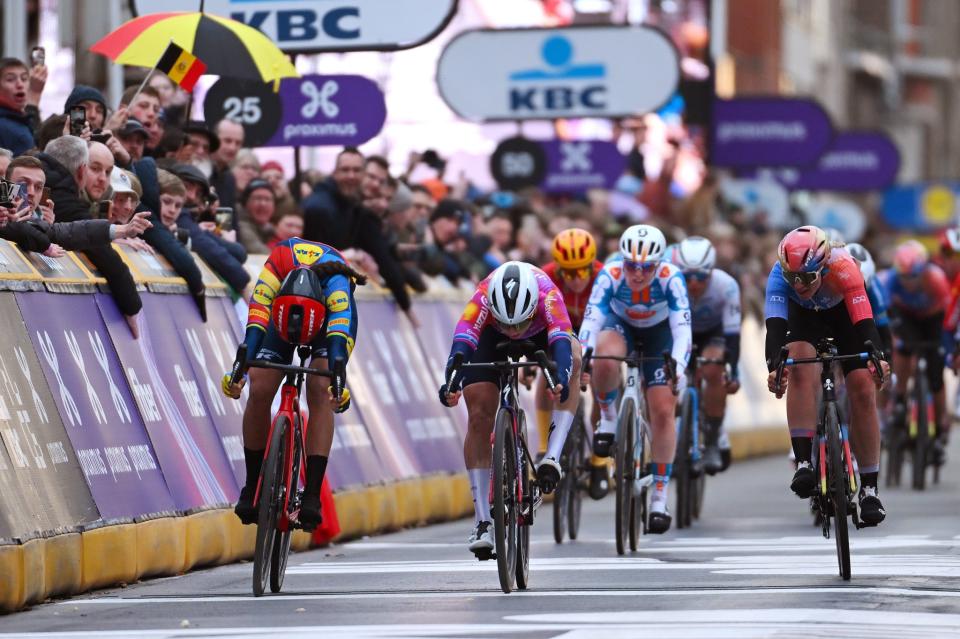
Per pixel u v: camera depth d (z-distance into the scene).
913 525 32.47
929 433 42.59
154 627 20.08
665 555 27.89
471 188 48.97
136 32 31.16
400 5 37.94
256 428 23.39
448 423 38.44
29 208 24.86
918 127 173.75
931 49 185.12
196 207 31.28
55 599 22.86
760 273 62.72
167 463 26.25
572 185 56.12
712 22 57.47
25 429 22.69
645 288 29.23
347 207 34.62
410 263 38.56
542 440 30.56
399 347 36.94
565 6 63.72
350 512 31.75
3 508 21.55
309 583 24.59
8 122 28.23
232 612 21.34
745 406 57.06
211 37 31.62
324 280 23.55
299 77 35.91
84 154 26.86
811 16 136.00
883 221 125.00
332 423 23.55
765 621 19.52
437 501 36.31
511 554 23.20
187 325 28.67
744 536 31.33
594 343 28.78
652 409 29.45
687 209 67.06
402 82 51.34
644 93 52.34
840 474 23.53
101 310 25.92
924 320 42.25
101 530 23.69
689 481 33.59
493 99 52.59
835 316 25.61
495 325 24.44
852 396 24.83
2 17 40.69
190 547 26.27
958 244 44.56
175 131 32.22
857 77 157.12
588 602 21.66
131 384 26.02
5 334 23.03
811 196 102.81
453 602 21.97
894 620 19.55
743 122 68.50
